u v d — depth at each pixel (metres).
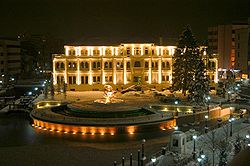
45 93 107.12
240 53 145.12
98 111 75.19
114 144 60.75
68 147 58.25
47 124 73.25
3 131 71.31
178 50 106.06
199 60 102.38
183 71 104.88
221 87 125.38
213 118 84.38
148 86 125.06
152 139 64.56
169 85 126.12
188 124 76.88
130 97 106.19
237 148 43.91
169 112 80.25
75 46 123.88
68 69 123.19
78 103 84.81
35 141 62.72
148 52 126.44
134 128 69.69
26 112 90.12
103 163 48.66
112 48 125.50
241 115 80.56
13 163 48.34
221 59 168.12
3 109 96.19
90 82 124.31
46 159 50.62
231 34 162.38
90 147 58.47
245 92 107.50
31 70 194.25
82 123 69.44
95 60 124.19
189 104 92.50
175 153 46.41
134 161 49.22
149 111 79.25
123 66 125.06
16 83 147.88
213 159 41.62
